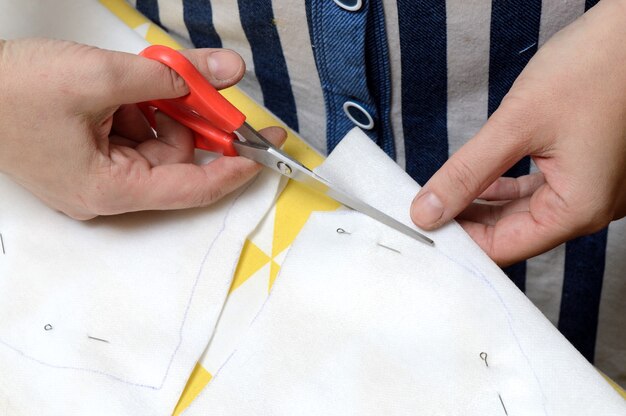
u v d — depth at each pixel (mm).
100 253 465
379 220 430
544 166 439
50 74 403
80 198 448
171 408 411
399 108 552
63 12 552
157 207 458
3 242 473
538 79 409
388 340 397
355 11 464
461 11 465
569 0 460
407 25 479
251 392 400
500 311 387
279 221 471
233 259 453
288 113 618
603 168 415
